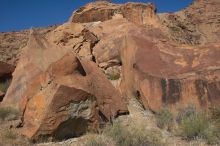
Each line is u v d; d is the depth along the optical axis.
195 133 10.84
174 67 13.41
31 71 14.88
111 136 10.81
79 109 11.18
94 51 17.89
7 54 30.03
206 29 30.41
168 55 14.02
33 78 13.99
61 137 11.11
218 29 30.25
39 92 11.71
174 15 30.36
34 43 16.05
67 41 18.88
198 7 33.59
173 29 24.30
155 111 12.63
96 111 11.54
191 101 12.26
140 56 14.15
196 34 27.52
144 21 22.94
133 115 12.73
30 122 11.30
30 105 11.68
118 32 17.83
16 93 14.66
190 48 14.23
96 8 23.52
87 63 13.20
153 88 12.97
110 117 12.30
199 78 12.57
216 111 11.78
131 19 23.06
